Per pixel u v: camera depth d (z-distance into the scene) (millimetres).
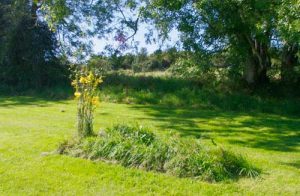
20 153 8352
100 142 8211
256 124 14289
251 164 7781
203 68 20125
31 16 24406
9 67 24234
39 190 6527
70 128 11289
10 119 12859
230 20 18172
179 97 19625
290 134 12438
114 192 6535
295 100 18688
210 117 15648
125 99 19875
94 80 9438
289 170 7949
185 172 7270
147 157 7633
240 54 19719
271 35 18344
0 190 6477
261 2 16094
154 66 31094
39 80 24141
